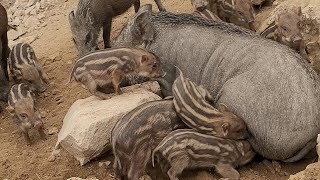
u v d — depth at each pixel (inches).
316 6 173.2
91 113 153.3
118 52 157.8
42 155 158.1
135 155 145.3
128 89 161.8
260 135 147.8
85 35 178.9
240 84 150.0
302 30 170.9
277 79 146.6
